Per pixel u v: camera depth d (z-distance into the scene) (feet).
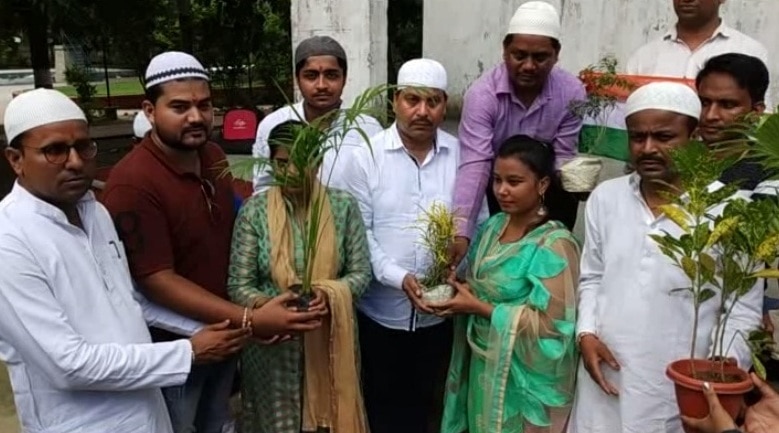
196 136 8.71
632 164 8.51
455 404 10.03
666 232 7.48
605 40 16.24
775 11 15.51
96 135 40.96
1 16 35.94
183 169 8.93
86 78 51.01
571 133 10.64
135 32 38.24
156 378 7.33
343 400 9.11
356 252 9.55
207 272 9.12
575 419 8.86
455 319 9.96
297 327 8.55
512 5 16.55
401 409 10.75
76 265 7.04
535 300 8.98
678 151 6.92
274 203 9.30
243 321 8.51
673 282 7.88
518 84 10.12
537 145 9.25
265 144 11.49
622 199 8.34
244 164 9.12
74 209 7.38
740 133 8.00
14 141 6.96
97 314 7.13
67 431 7.11
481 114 10.29
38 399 7.09
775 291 11.46
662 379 8.00
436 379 10.70
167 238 8.71
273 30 40.75
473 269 9.68
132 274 8.60
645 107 7.79
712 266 6.75
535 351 8.99
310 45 10.76
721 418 6.30
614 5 16.01
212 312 8.55
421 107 9.84
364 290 9.49
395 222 10.14
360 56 16.21
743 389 6.50
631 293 8.11
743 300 7.79
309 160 9.05
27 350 6.81
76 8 34.65
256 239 9.27
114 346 7.09
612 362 8.23
